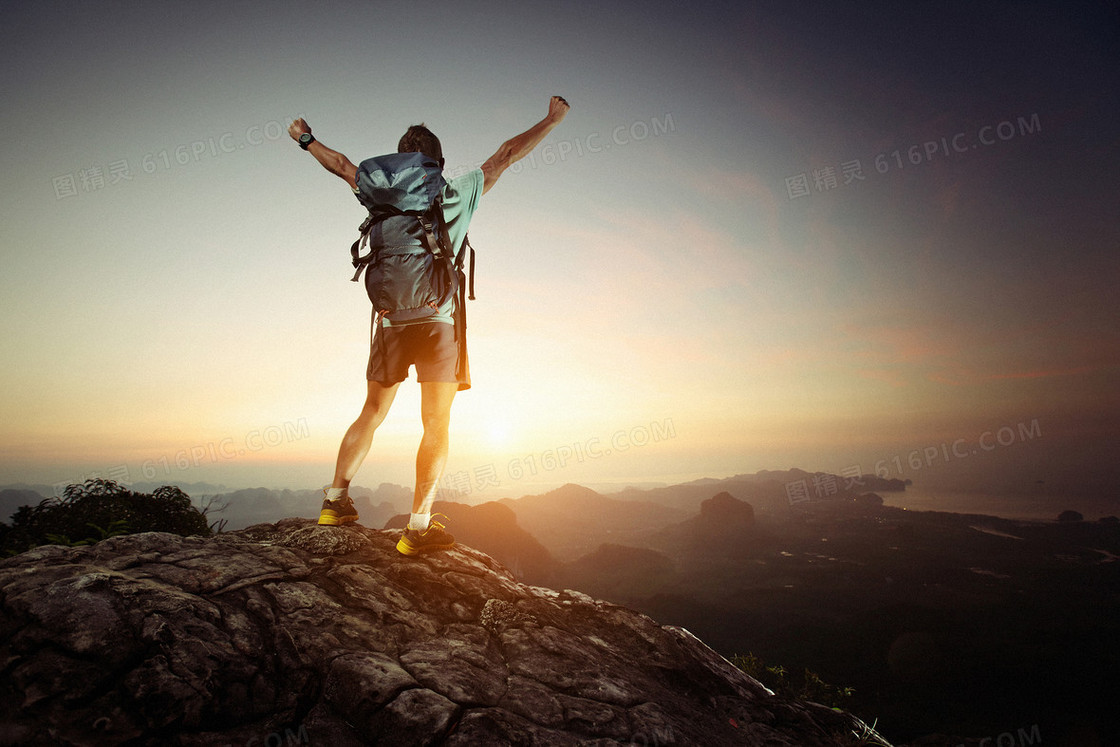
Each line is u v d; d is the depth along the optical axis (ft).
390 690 6.36
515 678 7.57
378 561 9.43
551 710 6.97
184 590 6.97
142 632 5.86
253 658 6.29
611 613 10.78
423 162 9.29
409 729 5.95
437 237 9.29
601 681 8.02
